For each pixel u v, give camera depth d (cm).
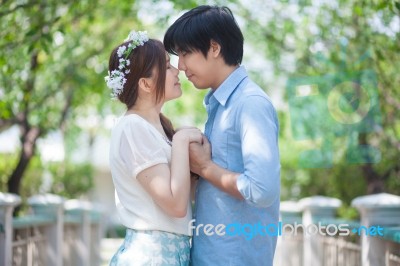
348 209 945
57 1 635
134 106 308
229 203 288
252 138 273
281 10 885
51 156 1351
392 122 761
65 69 875
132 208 296
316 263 707
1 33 682
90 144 1838
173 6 767
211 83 301
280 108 1003
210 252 290
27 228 586
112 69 311
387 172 813
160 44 307
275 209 296
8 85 766
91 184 1486
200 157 288
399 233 414
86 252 834
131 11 884
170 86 308
